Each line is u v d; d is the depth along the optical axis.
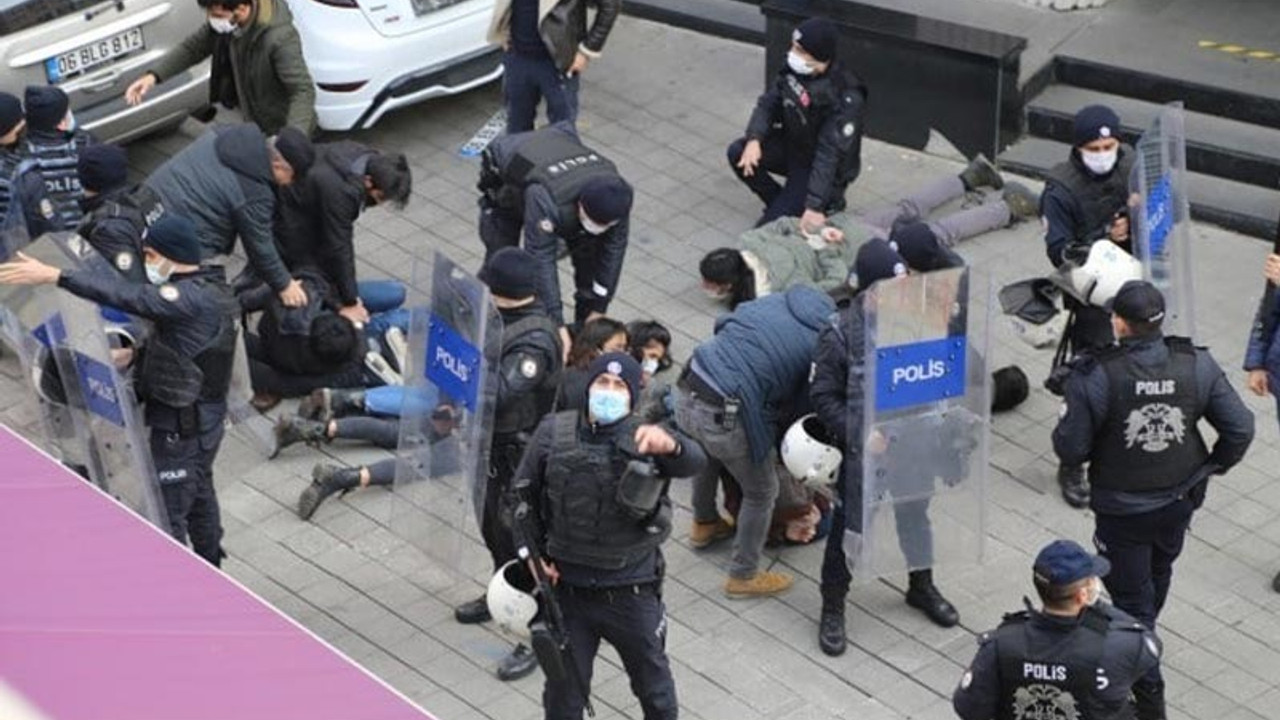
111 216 12.73
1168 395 11.15
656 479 10.25
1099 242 12.80
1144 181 12.79
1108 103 16.89
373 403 13.92
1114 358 11.19
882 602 12.68
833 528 12.04
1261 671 12.15
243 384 12.70
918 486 11.95
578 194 13.33
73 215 13.77
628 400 10.30
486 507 12.01
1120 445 11.27
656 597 10.84
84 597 7.48
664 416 13.09
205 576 7.67
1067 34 17.30
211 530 12.54
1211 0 17.75
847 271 14.89
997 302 15.06
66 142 13.88
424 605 12.71
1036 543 13.10
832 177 15.09
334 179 13.97
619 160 17.12
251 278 14.29
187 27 16.22
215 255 13.69
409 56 16.69
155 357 11.83
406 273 15.80
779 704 11.94
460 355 11.59
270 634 7.28
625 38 18.75
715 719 11.82
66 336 11.78
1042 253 15.88
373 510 13.52
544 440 10.52
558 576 10.72
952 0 17.89
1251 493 13.47
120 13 15.88
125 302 11.55
